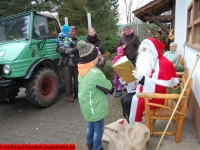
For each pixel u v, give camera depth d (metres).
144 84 2.58
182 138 2.66
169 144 2.55
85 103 2.15
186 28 4.48
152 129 2.62
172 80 2.74
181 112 2.42
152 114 2.54
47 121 3.57
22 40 4.07
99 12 14.77
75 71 4.48
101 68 4.27
